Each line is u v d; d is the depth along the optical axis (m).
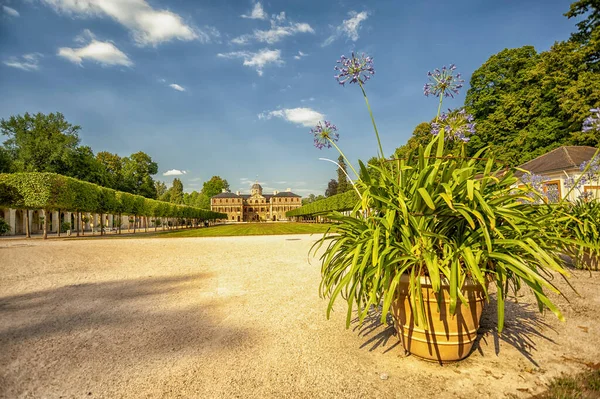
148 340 3.29
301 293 5.25
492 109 29.69
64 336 3.42
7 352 3.02
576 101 20.23
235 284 6.02
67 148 42.28
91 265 8.74
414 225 2.49
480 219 2.16
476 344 3.00
